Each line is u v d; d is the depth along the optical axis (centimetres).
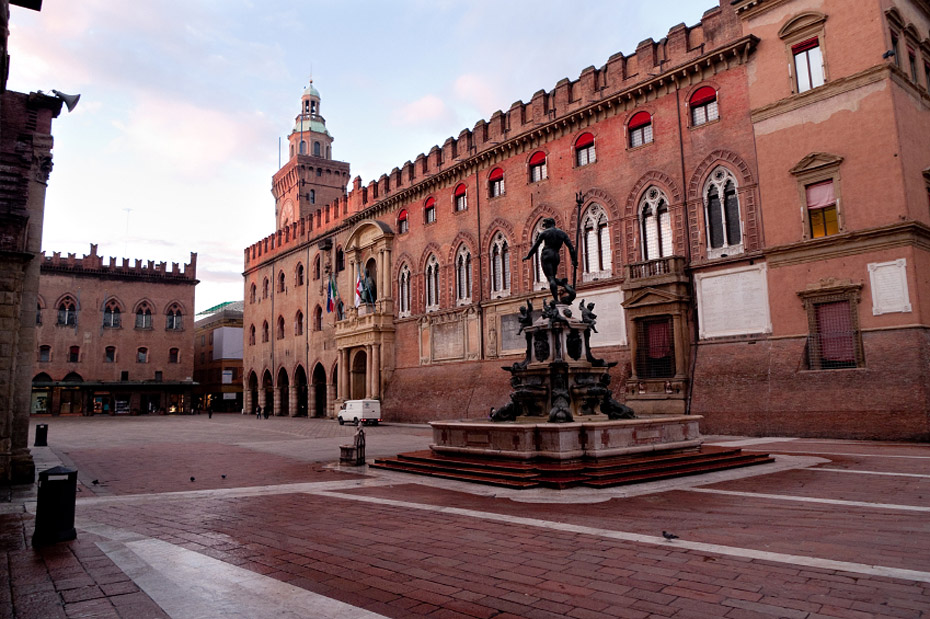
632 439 1430
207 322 9188
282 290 6762
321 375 6022
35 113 1700
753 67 2748
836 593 567
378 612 547
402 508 1074
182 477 1622
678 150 2992
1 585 642
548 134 3650
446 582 636
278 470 1739
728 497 1090
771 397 2455
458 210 4309
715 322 2772
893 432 2114
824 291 2428
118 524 981
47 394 6900
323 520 984
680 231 2950
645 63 3172
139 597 596
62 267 7088
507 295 3869
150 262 7644
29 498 1311
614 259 3225
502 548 773
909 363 2162
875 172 2350
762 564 669
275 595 598
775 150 2639
